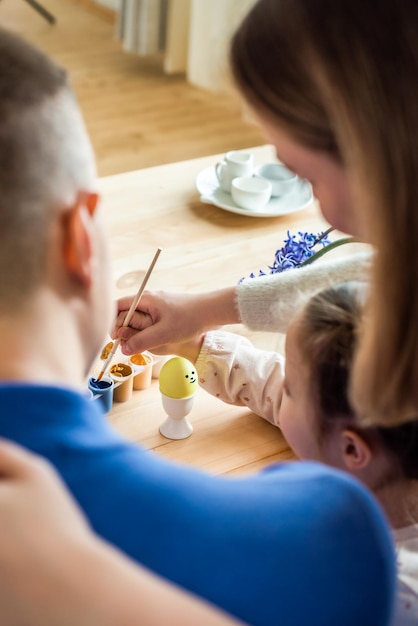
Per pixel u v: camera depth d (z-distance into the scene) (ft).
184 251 4.75
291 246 4.36
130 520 1.50
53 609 1.25
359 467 2.95
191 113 12.14
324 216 2.41
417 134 1.86
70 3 16.02
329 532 1.65
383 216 1.93
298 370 2.99
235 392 3.70
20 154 1.56
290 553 1.59
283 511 1.63
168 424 3.56
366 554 1.70
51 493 1.35
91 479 1.50
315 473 1.76
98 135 11.23
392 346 2.04
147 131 11.50
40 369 1.56
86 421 1.53
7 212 1.54
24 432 1.49
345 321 2.88
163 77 13.24
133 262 4.58
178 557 1.51
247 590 1.54
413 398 2.15
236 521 1.57
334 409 2.89
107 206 5.13
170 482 1.55
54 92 1.67
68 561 1.28
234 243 4.89
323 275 3.67
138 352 3.68
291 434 3.14
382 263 1.98
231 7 10.63
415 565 2.90
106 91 12.59
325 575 1.63
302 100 2.05
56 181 1.62
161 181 5.51
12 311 1.56
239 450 3.51
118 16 13.65
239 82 2.18
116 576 1.29
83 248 1.63
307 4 1.94
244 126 11.91
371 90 1.86
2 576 1.27
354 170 1.96
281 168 5.65
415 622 2.88
